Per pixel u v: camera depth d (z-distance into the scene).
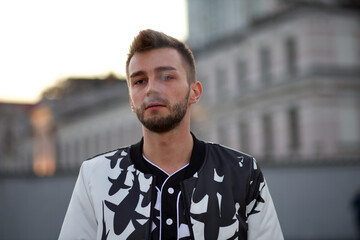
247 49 31.03
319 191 15.25
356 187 15.47
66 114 48.72
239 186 1.89
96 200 1.87
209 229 1.81
